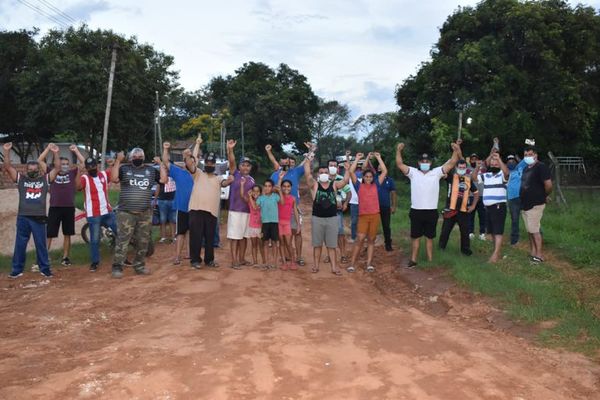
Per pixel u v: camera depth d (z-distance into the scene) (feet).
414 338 20.75
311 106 169.27
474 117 82.33
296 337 20.26
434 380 16.67
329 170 33.30
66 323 22.90
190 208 33.37
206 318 23.13
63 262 36.37
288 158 37.63
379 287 31.96
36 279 32.12
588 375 17.65
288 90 160.86
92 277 32.37
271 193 33.88
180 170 35.27
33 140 124.26
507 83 83.05
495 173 33.63
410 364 17.93
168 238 45.85
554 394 16.12
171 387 15.78
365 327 22.07
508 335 22.15
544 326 22.36
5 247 40.98
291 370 17.06
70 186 36.19
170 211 45.11
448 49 93.50
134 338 20.49
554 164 60.23
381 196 40.37
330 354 18.58
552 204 57.06
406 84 103.45
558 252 34.78
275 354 18.42
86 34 101.86
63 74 93.40
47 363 17.93
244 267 34.19
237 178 34.19
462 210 35.06
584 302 24.70
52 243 42.16
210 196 33.37
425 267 33.47
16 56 108.88
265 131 161.48
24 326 22.57
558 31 83.61
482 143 85.30
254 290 28.12
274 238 34.01
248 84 162.61
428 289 29.91
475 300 26.66
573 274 29.76
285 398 15.17
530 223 32.71
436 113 95.81
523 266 31.58
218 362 17.71
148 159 130.62
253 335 20.49
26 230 32.81
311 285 30.40
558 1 90.68
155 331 21.45
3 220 42.37
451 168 33.78
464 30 89.66
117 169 31.96
